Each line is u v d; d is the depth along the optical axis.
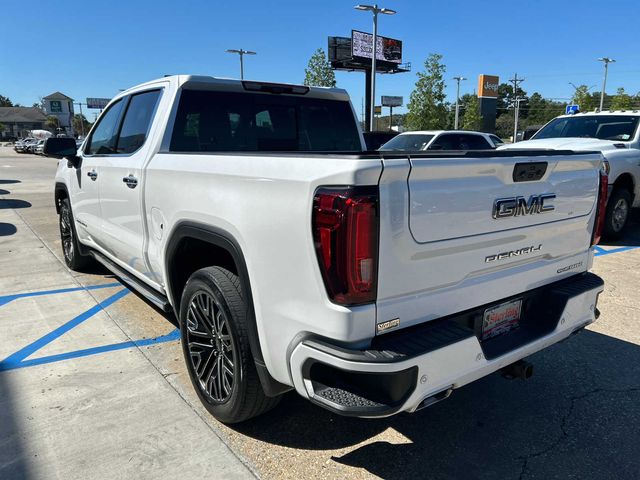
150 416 3.03
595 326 4.48
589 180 2.98
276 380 2.46
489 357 2.43
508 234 2.52
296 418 3.04
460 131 11.98
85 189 4.83
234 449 2.74
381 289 2.06
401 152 2.21
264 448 2.76
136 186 3.59
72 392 3.30
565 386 3.46
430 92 43.03
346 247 1.97
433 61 42.59
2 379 3.46
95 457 2.65
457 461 2.68
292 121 4.16
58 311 4.77
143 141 3.74
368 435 2.89
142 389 3.34
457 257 2.32
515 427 2.99
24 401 3.18
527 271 2.71
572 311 2.87
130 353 3.88
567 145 8.31
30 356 3.82
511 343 2.60
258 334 2.46
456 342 2.21
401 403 2.07
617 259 6.88
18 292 5.34
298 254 2.15
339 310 2.03
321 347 2.11
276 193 2.24
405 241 2.09
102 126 4.68
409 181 2.06
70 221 5.69
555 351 4.00
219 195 2.63
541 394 3.36
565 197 2.81
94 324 4.45
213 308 2.83
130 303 4.99
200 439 2.82
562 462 2.68
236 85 3.79
